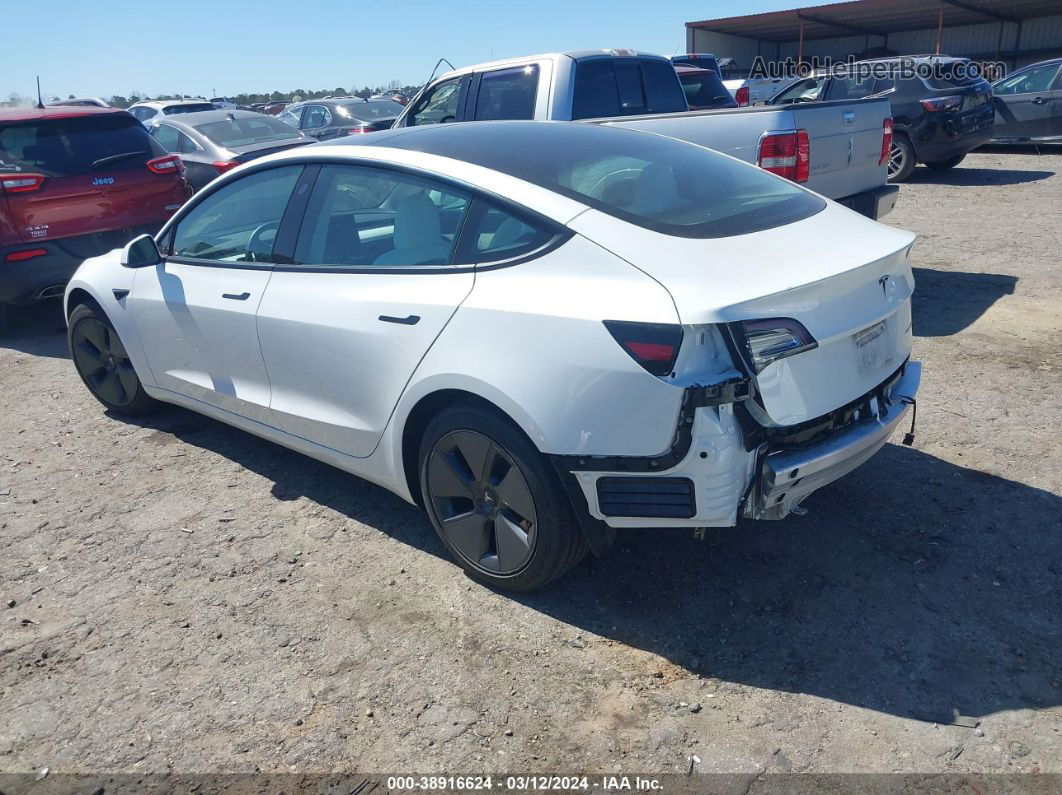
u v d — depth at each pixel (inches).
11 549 151.9
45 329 305.1
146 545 150.6
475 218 126.2
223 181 169.8
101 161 282.5
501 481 122.3
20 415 218.8
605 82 303.9
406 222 134.8
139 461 185.9
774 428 105.1
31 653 122.9
